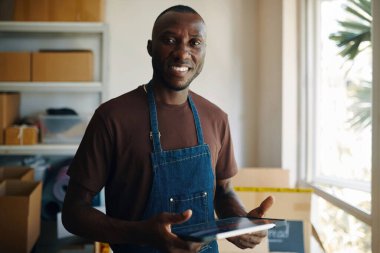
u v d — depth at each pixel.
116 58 2.95
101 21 2.71
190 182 1.12
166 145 1.11
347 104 2.33
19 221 2.02
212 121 1.21
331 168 2.54
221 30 2.99
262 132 2.97
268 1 2.84
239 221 1.06
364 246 2.05
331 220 2.35
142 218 1.09
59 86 2.60
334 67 2.48
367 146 2.15
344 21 2.28
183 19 1.05
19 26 2.58
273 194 2.02
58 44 2.91
